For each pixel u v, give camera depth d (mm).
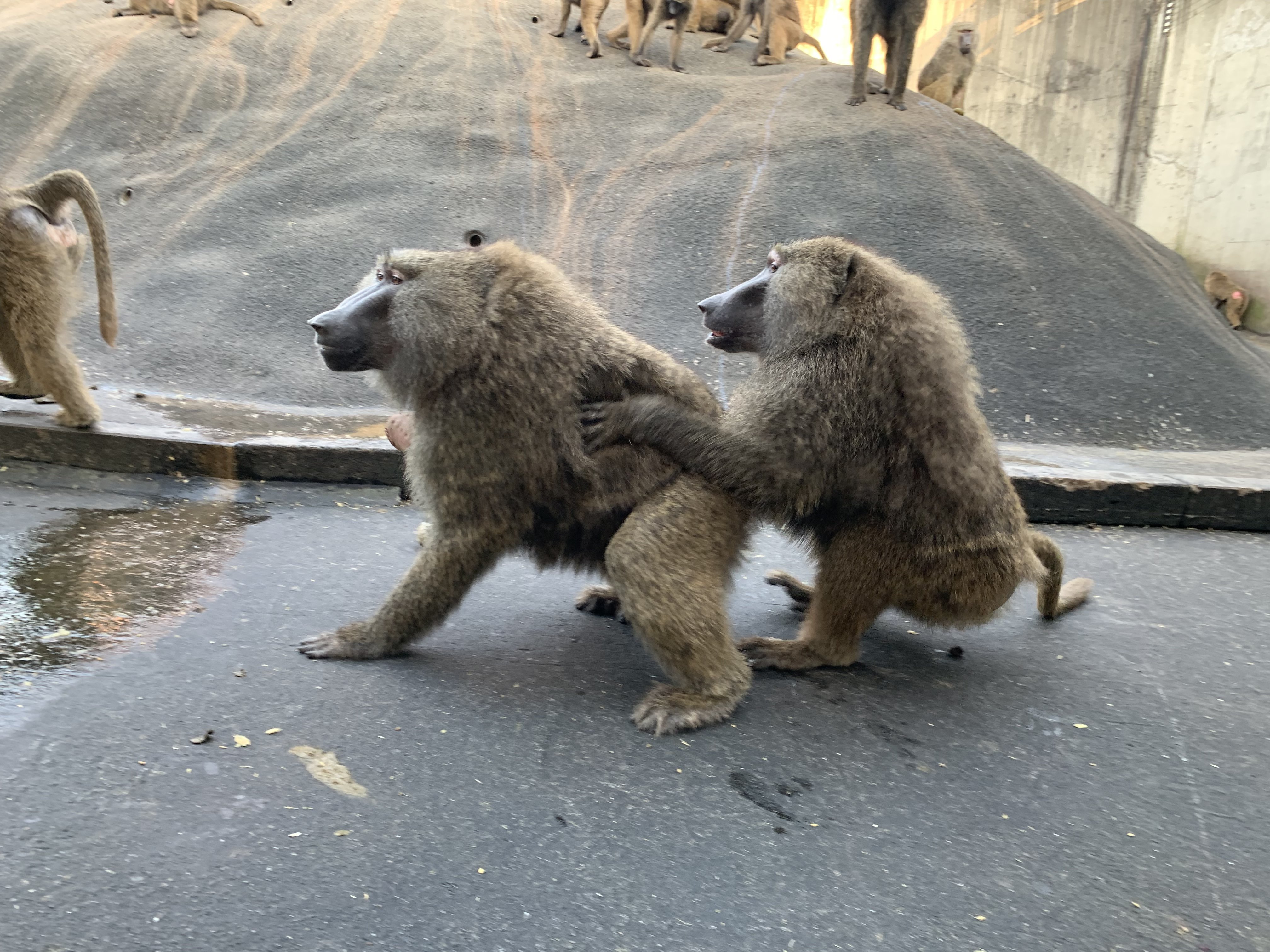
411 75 5816
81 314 3844
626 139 5336
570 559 1559
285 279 4230
